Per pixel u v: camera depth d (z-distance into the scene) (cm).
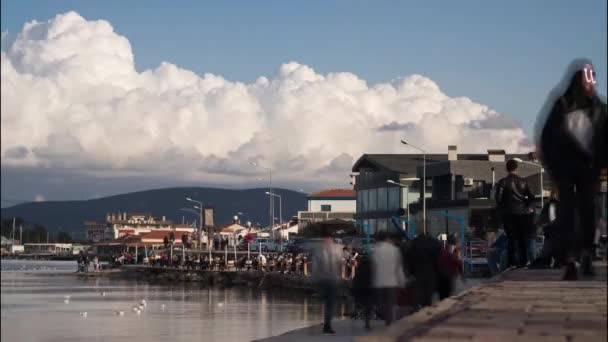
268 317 5706
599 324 732
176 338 4394
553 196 1886
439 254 2303
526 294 1052
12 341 4728
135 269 16212
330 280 2731
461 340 620
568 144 1174
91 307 7362
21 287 11531
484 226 9419
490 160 11062
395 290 2298
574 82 1171
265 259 11262
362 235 11294
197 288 10712
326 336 2714
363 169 13425
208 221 18225
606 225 1392
